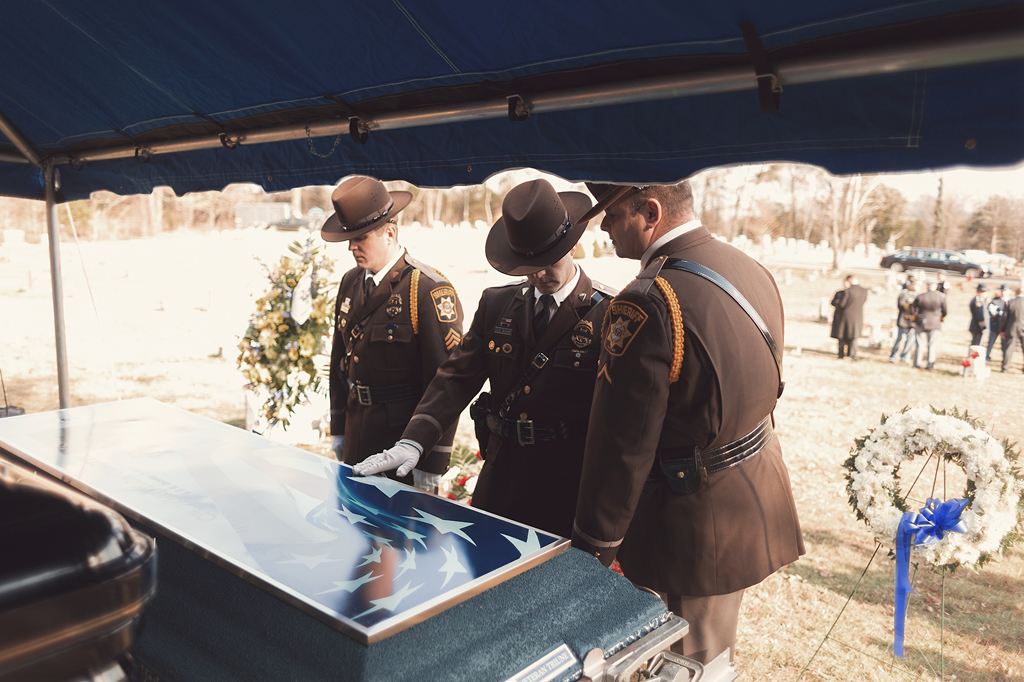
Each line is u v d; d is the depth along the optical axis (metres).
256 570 1.25
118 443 2.02
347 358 2.83
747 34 1.28
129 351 9.59
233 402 7.26
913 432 2.17
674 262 1.63
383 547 1.36
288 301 4.34
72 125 3.19
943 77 1.18
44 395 7.49
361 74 1.98
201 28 1.97
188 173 3.06
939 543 2.09
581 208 2.17
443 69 1.82
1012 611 3.32
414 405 2.71
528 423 2.06
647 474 1.57
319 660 1.04
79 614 0.73
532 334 2.10
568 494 2.04
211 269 13.41
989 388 8.15
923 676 2.81
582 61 1.59
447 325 2.64
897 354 9.58
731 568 1.65
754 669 2.88
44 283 13.66
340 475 1.81
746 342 1.58
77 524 0.81
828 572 3.85
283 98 2.29
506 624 1.16
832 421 6.92
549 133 1.82
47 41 2.38
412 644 1.05
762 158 1.43
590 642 1.20
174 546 1.40
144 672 1.21
